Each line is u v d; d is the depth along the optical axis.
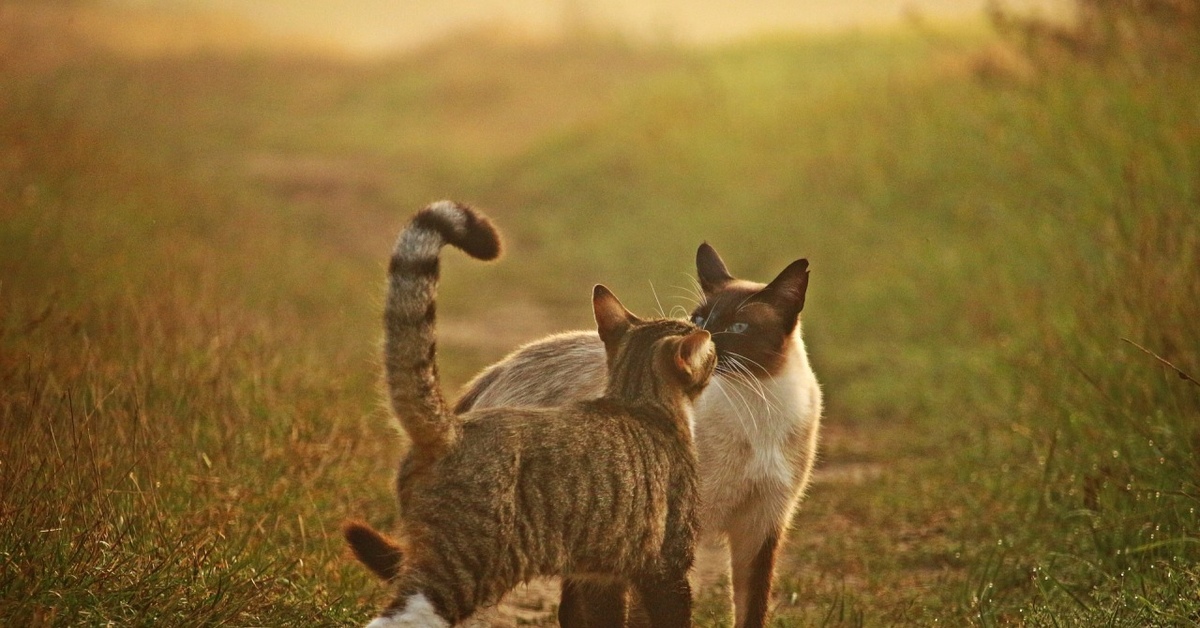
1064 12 18.16
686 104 31.86
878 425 13.63
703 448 7.60
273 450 8.70
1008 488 10.02
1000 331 14.44
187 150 33.69
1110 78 16.53
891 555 9.35
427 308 5.61
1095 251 12.68
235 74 49.28
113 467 7.32
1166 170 12.31
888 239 19.42
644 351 6.70
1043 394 10.71
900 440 12.68
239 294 14.35
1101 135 15.10
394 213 29.27
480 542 5.45
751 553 7.87
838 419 13.97
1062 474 9.44
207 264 14.82
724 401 7.66
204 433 8.68
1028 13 18.48
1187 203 11.21
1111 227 12.32
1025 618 7.34
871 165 22.27
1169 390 8.99
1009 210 17.02
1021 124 18.56
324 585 7.09
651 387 6.57
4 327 9.08
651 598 6.32
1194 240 10.17
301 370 10.73
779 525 7.87
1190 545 7.63
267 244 19.27
